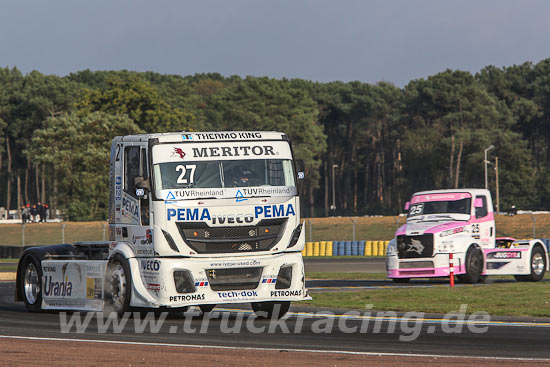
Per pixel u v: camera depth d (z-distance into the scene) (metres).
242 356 36.03
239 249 51.84
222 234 51.72
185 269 50.91
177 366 33.31
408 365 33.59
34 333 45.69
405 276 88.81
